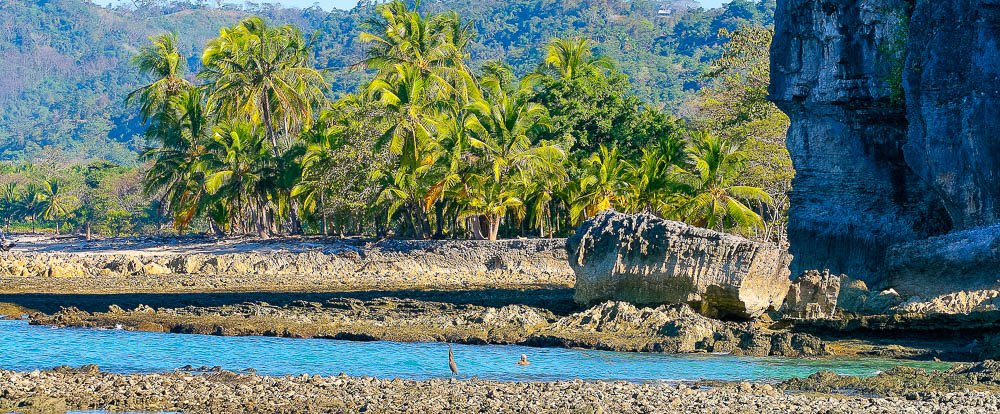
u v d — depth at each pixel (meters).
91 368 52.62
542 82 150.38
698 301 66.31
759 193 115.88
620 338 61.97
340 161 130.00
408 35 146.62
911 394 45.50
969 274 72.12
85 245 148.25
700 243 66.56
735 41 143.38
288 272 112.06
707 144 118.88
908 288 74.38
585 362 56.34
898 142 93.06
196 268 113.75
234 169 149.12
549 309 72.62
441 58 147.75
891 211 93.81
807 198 98.38
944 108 84.00
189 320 70.56
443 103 131.75
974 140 82.06
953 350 57.94
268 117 153.25
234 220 166.25
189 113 159.25
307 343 63.12
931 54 84.81
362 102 145.62
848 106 94.19
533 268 108.25
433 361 56.75
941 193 85.38
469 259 111.19
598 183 118.44
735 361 56.88
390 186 126.69
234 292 88.38
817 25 94.50
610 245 69.75
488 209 118.75
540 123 127.56
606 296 69.75
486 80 145.25
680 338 60.50
